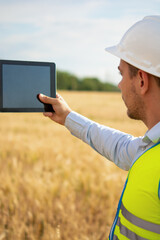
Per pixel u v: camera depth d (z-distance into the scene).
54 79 1.77
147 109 1.24
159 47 1.15
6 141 9.98
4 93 1.69
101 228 3.77
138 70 1.22
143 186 1.09
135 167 1.18
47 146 9.10
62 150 8.38
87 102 32.53
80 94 42.31
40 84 1.75
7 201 4.34
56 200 4.50
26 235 3.66
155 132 1.16
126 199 1.16
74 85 66.31
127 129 15.05
